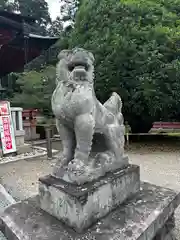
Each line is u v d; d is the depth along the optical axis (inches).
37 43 476.7
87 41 259.8
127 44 221.3
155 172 167.5
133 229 56.6
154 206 68.3
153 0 271.6
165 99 225.8
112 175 68.3
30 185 146.8
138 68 226.1
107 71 234.2
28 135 342.3
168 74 218.7
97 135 71.2
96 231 55.6
